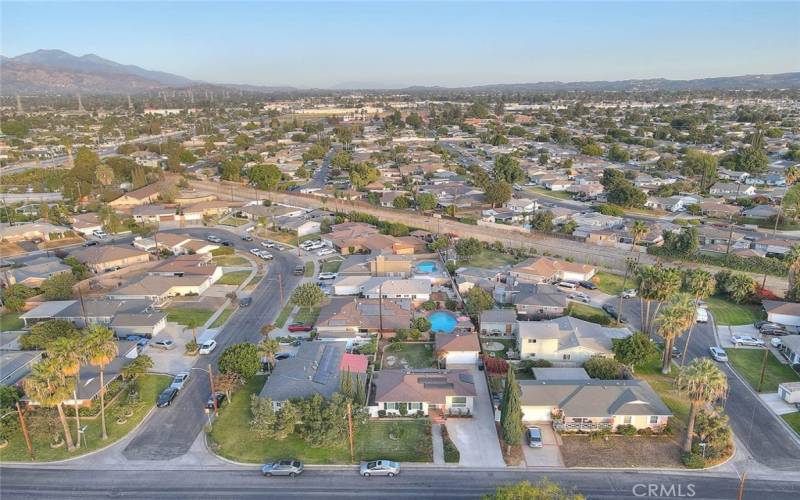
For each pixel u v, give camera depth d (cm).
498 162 19650
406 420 6025
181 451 5547
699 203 15625
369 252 11975
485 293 8731
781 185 18375
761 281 10169
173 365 7294
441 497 4875
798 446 5534
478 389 6644
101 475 5200
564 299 8825
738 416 6044
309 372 6462
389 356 7525
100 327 5631
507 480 5084
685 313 6450
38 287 9769
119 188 18425
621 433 5722
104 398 6425
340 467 5291
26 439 5488
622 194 15888
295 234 13775
